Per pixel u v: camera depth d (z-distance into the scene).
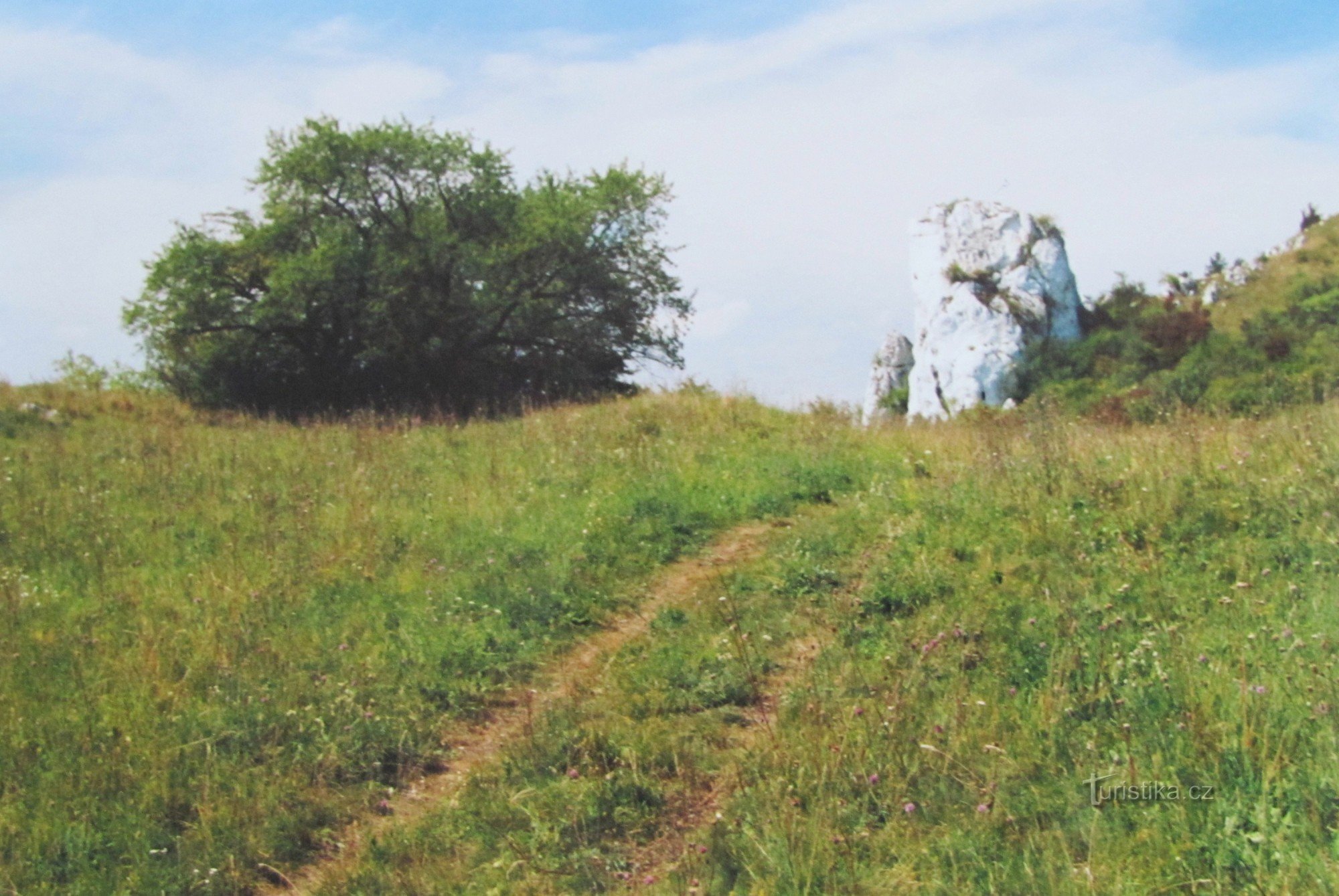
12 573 9.83
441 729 7.26
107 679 7.69
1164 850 4.91
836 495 11.64
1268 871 4.63
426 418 21.86
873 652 7.41
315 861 6.02
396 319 32.62
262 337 33.66
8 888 5.58
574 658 8.23
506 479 12.96
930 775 5.71
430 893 5.46
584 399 27.92
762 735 6.42
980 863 4.96
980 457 11.24
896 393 58.53
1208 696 5.95
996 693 6.45
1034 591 7.95
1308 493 8.77
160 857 5.94
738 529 11.03
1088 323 49.62
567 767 6.45
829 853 5.13
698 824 5.76
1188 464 9.86
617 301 35.41
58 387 22.00
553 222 32.53
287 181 33.84
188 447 15.75
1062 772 5.64
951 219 51.66
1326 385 24.95
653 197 34.94
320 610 8.95
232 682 7.63
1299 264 46.84
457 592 9.23
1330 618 6.78
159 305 32.22
